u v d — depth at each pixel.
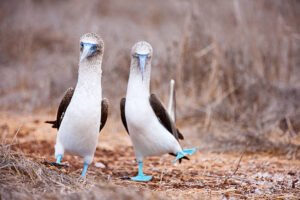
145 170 11.52
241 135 14.04
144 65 10.04
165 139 10.38
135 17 28.00
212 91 16.62
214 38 16.83
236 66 16.77
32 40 23.62
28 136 14.48
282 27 17.59
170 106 11.60
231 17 18.12
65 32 24.88
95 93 9.37
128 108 10.20
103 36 21.44
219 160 12.55
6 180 8.23
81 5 28.06
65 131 9.45
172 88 11.62
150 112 10.20
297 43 18.38
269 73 17.02
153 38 21.86
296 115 15.46
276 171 11.37
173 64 17.50
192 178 10.62
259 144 13.63
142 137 10.33
